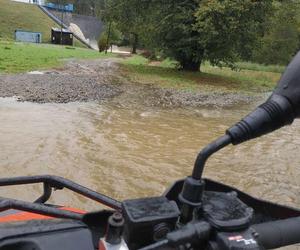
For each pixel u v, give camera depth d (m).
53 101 14.00
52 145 8.66
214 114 15.12
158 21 29.94
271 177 7.88
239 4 25.48
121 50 82.94
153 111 14.51
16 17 92.12
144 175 7.44
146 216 1.46
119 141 9.67
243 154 9.38
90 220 1.95
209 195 1.61
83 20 114.19
